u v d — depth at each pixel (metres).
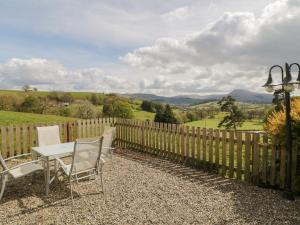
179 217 4.30
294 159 5.27
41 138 6.84
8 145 8.90
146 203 4.87
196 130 7.41
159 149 8.83
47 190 5.23
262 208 4.62
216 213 4.44
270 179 5.70
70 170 4.84
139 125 9.63
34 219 4.25
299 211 4.50
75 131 10.07
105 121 10.85
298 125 5.23
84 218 4.29
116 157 8.72
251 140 6.05
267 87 5.07
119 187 5.73
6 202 4.94
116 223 4.11
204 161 7.12
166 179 6.30
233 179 6.36
